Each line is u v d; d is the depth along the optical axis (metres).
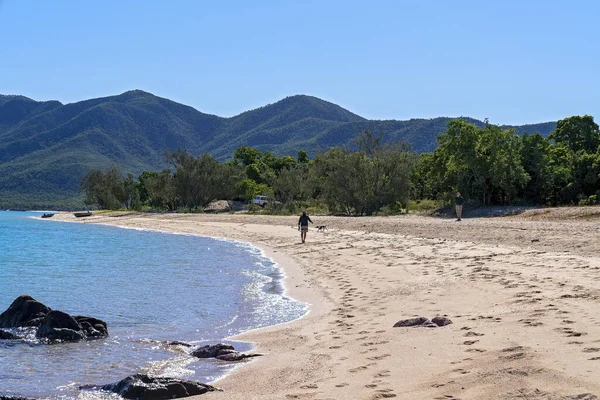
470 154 49.06
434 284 16.30
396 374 8.11
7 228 75.31
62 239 51.62
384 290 16.55
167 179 99.56
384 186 57.22
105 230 67.56
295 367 9.38
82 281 23.45
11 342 12.96
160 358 11.30
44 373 10.57
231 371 9.80
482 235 29.30
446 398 6.71
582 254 20.11
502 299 12.93
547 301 11.98
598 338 8.58
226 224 63.06
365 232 38.81
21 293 20.81
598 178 47.81
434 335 10.18
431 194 64.19
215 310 16.30
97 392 9.11
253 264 27.48
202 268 26.55
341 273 21.38
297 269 24.23
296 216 63.12
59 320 13.52
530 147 51.12
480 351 8.68
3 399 8.52
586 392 6.24
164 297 18.80
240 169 105.25
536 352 8.05
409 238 31.81
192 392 8.53
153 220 80.94
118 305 17.66
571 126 61.09
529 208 44.94
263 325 13.93
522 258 19.69
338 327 12.35
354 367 8.81
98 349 12.28
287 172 82.62
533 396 6.33
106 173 124.19
